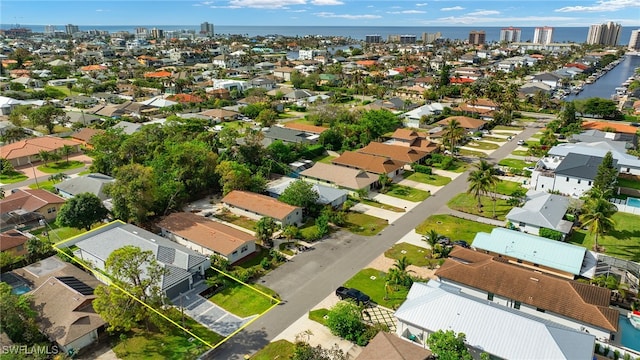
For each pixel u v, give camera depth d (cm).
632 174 9988
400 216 8281
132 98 19262
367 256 6819
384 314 5441
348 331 4959
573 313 4988
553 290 5272
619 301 5662
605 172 8400
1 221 7462
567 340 4375
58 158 11225
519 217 7681
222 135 11406
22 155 10956
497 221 8038
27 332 4712
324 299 5747
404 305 5122
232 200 8369
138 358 4719
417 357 4225
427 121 15212
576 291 5203
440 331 4500
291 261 6675
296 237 7362
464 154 12056
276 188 9062
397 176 10425
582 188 8925
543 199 8181
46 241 7088
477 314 4741
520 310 5347
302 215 8106
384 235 7512
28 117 13650
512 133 14162
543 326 4497
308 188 8112
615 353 4650
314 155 11850
